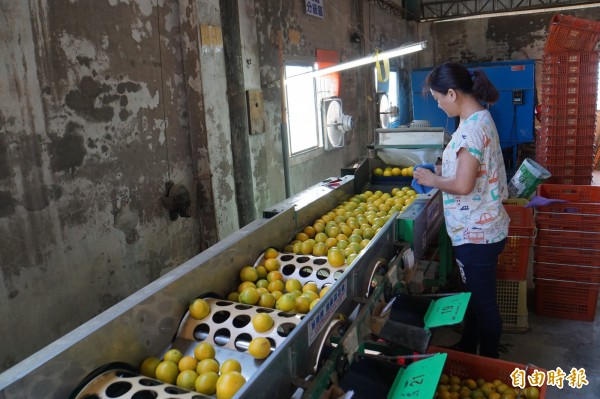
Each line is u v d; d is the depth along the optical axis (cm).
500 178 217
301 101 543
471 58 1041
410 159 336
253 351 136
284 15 479
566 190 359
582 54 426
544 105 475
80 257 258
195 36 323
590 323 317
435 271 316
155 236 311
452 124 731
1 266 218
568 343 295
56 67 238
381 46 793
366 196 309
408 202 282
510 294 310
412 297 195
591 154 448
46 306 240
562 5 848
